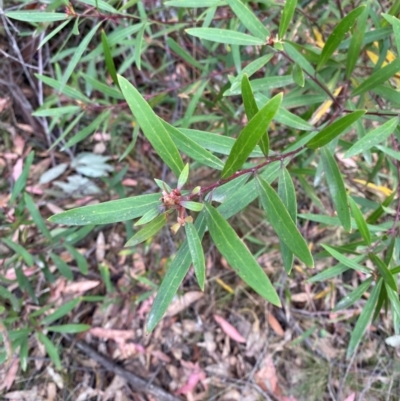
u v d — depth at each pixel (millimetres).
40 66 790
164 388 816
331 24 694
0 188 848
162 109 908
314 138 326
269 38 372
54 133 896
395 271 389
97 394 797
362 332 428
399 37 340
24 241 675
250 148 268
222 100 681
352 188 852
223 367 842
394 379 838
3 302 765
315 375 840
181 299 869
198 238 276
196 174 866
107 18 462
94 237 876
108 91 575
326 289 888
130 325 839
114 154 918
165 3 430
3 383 762
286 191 345
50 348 637
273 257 894
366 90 444
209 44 716
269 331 870
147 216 265
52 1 520
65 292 820
